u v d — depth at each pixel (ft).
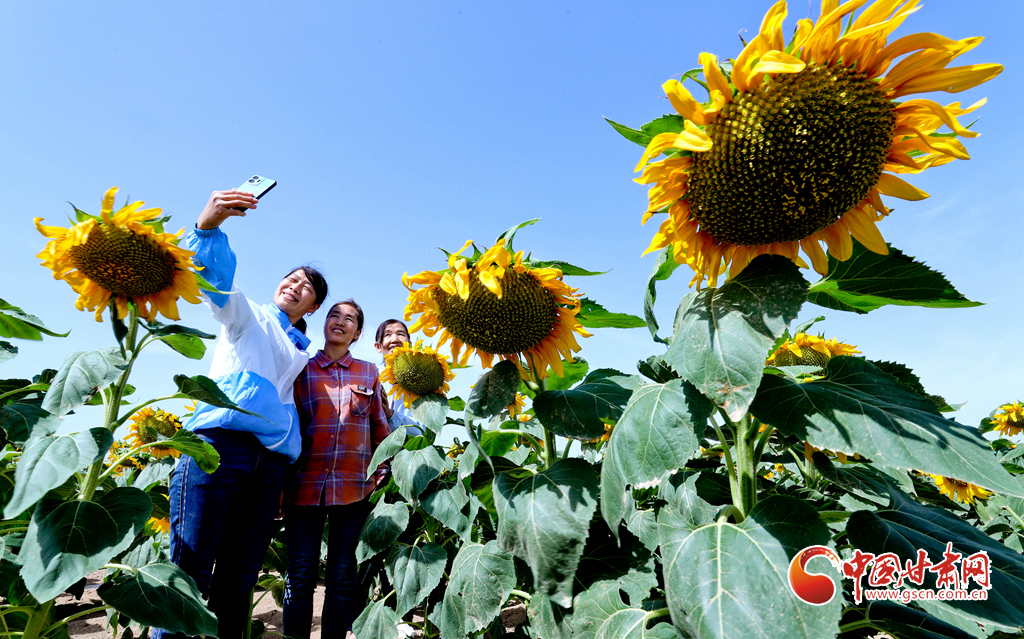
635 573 6.03
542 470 7.13
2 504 8.21
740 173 4.33
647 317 5.76
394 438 12.16
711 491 6.53
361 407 14.10
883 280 5.16
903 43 4.22
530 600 7.27
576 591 6.19
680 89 4.45
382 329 18.84
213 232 10.45
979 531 5.00
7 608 7.32
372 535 11.83
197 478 10.87
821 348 9.47
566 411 6.35
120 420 7.91
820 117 4.09
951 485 12.19
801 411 4.50
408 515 12.05
